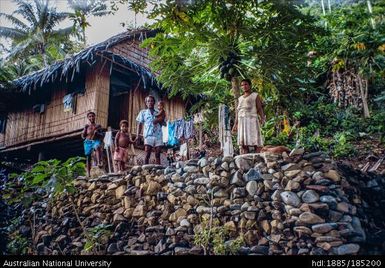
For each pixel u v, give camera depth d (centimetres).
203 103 804
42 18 1570
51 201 621
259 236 442
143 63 1162
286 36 673
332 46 942
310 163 468
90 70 970
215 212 474
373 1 918
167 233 491
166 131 713
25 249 579
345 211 423
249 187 470
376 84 1021
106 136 707
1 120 1169
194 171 522
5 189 673
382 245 429
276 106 866
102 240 520
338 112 952
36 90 1066
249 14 697
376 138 817
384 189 523
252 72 729
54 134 991
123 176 582
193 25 654
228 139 552
